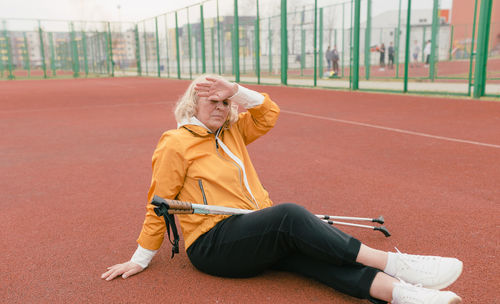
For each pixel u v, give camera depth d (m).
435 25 17.92
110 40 38.41
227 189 2.28
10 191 4.50
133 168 5.39
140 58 37.78
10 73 34.44
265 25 26.39
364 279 1.98
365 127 8.00
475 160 5.31
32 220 3.62
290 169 5.13
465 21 29.81
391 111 10.16
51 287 2.48
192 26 30.20
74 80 32.81
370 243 2.96
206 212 2.16
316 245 2.00
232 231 2.18
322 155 5.82
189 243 2.37
